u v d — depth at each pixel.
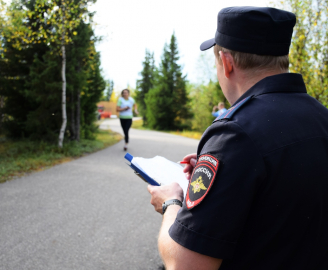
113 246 2.88
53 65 7.77
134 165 1.33
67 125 9.16
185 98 33.69
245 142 0.78
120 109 8.83
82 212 3.69
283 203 0.76
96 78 12.21
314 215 0.78
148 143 11.71
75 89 8.77
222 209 0.75
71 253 2.70
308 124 0.84
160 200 1.09
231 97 1.00
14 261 2.50
